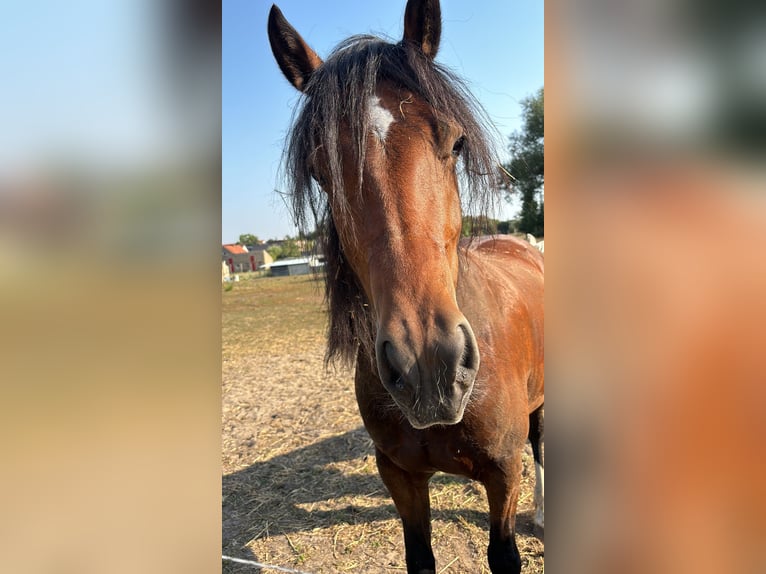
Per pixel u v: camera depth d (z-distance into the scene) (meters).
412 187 1.42
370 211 1.44
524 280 2.74
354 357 1.90
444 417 1.28
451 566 2.75
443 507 3.29
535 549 2.84
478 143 1.69
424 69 1.60
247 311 16.42
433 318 1.28
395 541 3.03
